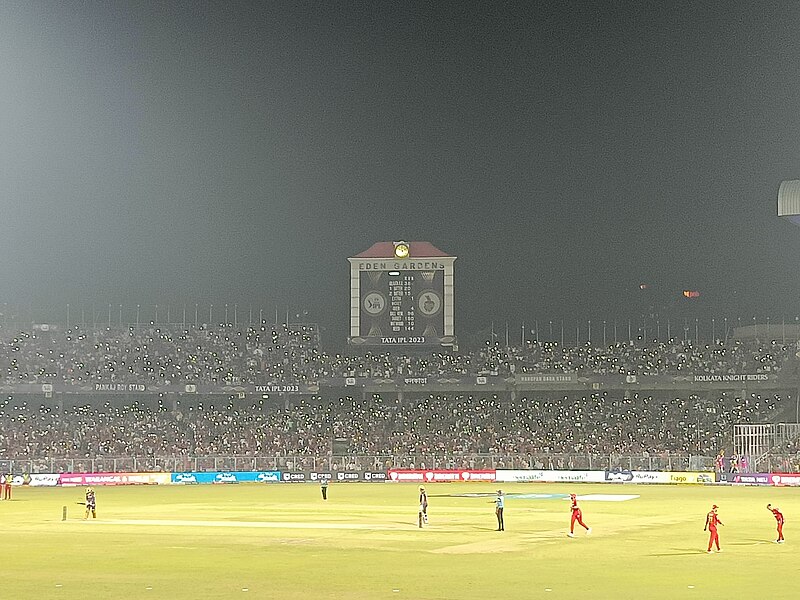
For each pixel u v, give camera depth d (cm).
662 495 7912
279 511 6419
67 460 9562
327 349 13300
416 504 6988
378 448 10900
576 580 3328
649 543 4506
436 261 11094
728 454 10288
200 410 11738
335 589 3134
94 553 4147
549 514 6119
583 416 11431
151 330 12206
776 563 3781
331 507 6738
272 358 12056
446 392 12438
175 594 3031
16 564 3775
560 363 12038
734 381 11194
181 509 6600
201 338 12219
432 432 11244
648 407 11562
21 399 12125
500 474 9931
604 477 9738
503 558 3959
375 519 5800
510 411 11675
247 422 11375
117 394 12150
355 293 11119
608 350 12156
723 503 7031
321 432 11200
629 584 3234
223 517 5972
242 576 3441
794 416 11031
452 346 11756
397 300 11094
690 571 3553
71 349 11738
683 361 11756
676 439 10762
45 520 5800
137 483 9675
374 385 11844
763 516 5928
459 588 3153
